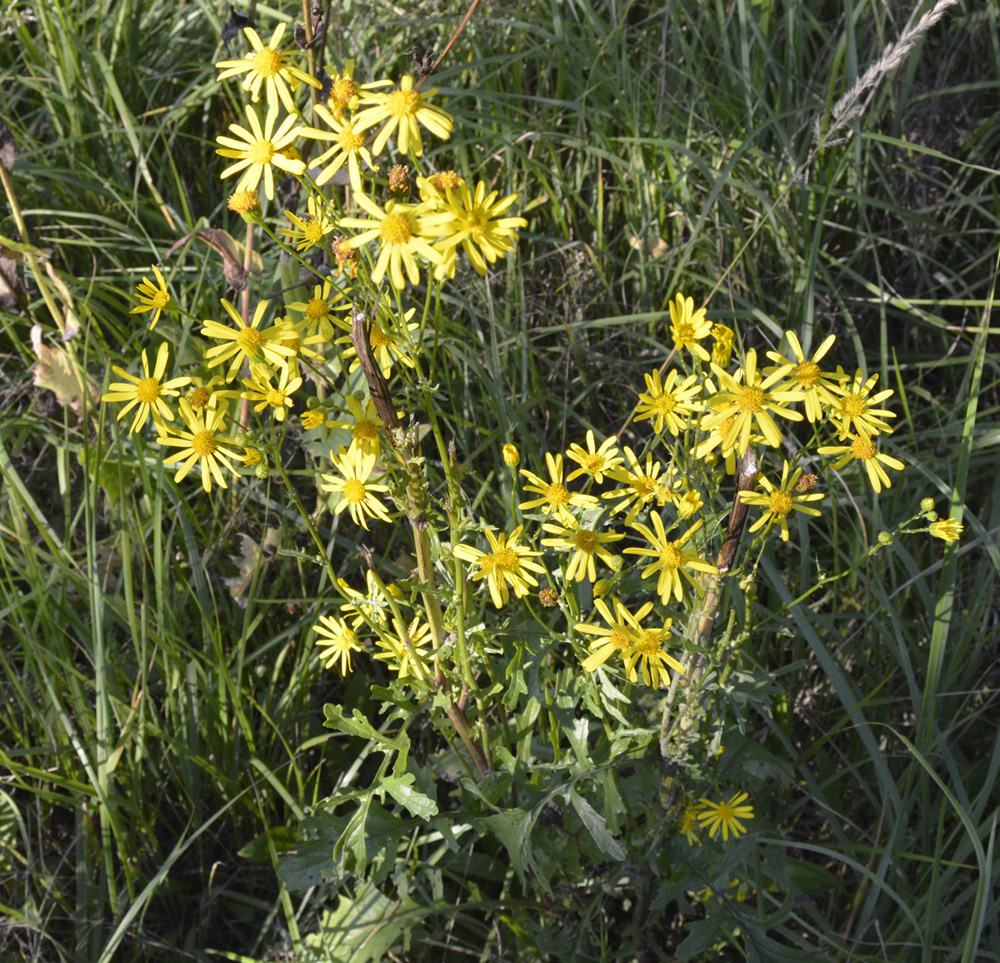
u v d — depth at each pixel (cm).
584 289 54
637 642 28
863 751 44
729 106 58
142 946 40
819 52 61
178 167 58
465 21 29
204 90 56
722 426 26
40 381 45
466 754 38
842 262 56
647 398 28
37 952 38
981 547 47
